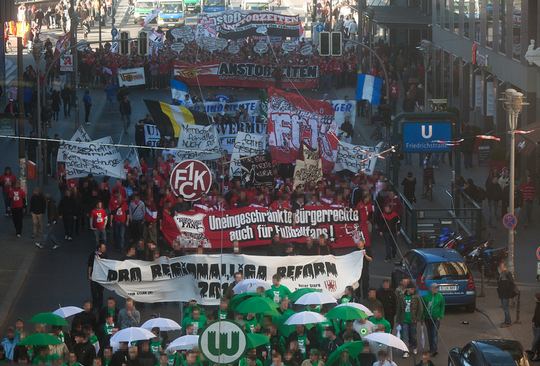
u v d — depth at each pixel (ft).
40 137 344.28
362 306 188.96
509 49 361.51
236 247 219.20
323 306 203.51
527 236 291.17
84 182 292.40
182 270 215.92
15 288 248.11
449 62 452.35
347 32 594.65
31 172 313.12
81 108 461.37
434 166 364.99
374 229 293.43
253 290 204.33
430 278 229.04
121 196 273.54
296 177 289.94
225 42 507.71
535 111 343.46
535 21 339.16
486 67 389.80
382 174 306.96
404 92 483.51
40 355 173.47
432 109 378.32
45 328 183.21
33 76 420.77
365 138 408.05
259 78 497.87
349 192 287.48
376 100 380.17
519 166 344.69
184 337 176.35
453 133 309.63
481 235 275.80
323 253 232.32
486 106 396.78
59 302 238.89
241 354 143.84
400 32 544.62
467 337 218.59
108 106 465.88
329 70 498.28
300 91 496.64
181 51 504.43
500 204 313.94
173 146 326.44
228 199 276.41
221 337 143.64
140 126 355.77
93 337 186.19
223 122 352.69
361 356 178.29
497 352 180.55
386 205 271.90
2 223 301.84
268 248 248.11
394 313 211.20
